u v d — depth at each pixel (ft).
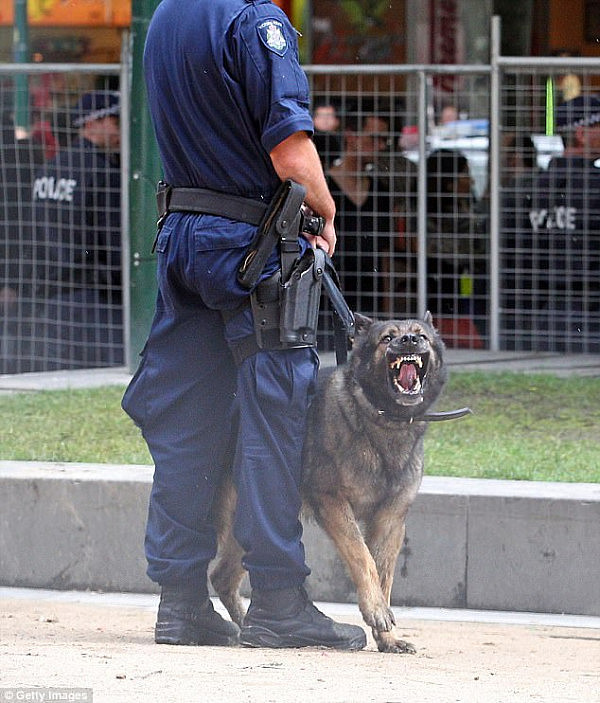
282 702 19.49
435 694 21.17
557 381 54.19
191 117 26.16
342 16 81.51
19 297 58.85
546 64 58.90
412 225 59.31
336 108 59.06
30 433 44.73
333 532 29.73
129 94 56.24
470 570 34.91
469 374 55.31
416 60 81.00
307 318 26.78
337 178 59.16
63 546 36.60
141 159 55.26
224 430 28.07
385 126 58.95
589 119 59.26
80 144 57.88
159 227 27.45
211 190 26.37
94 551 36.45
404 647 29.09
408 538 35.06
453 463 39.91
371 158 59.06
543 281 60.39
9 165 58.44
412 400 29.14
